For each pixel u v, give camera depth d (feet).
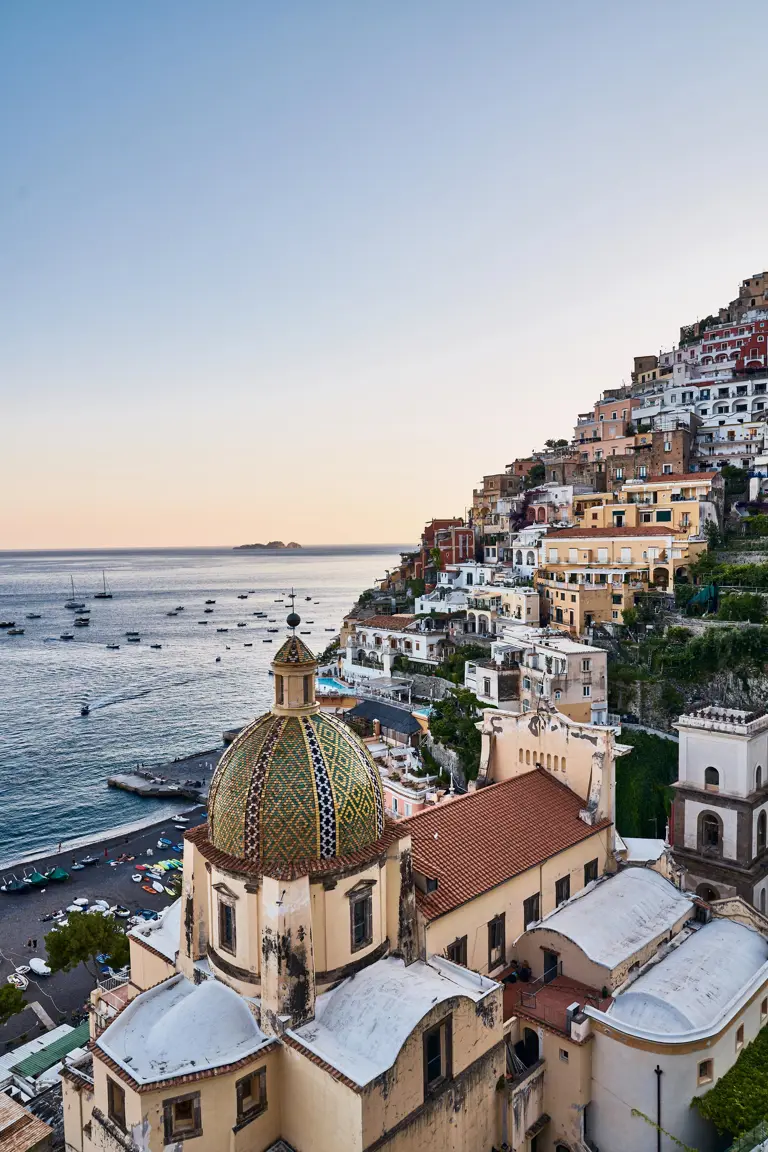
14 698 492.95
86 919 157.28
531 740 127.54
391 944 88.28
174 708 465.47
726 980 91.25
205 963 90.17
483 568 376.27
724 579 266.16
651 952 98.27
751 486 333.83
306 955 77.87
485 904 96.37
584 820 114.73
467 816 107.34
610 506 328.29
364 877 84.23
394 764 218.79
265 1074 75.61
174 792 313.73
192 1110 71.51
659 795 206.08
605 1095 84.48
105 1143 74.38
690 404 428.15
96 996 108.99
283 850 80.33
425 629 322.96
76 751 378.12
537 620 299.58
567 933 95.50
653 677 239.91
